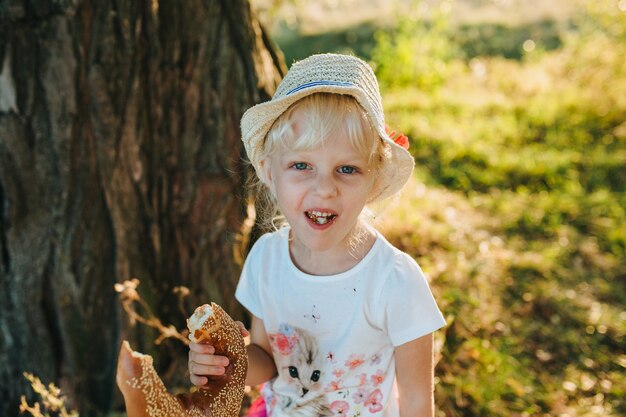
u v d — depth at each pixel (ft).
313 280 5.50
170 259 8.19
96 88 7.13
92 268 7.70
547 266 12.53
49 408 7.87
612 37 22.79
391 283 5.35
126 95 7.31
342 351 5.50
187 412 4.58
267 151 5.28
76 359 7.89
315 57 5.11
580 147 17.98
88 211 7.52
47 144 7.20
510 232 14.03
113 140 7.38
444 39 25.76
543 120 19.30
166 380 8.27
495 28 30.58
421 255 12.13
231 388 4.95
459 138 18.03
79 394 7.97
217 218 8.11
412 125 18.60
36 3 6.79
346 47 28.89
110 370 8.07
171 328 8.04
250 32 8.14
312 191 4.95
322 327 5.54
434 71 23.41
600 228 14.24
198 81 7.77
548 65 24.07
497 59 25.64
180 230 8.12
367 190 5.13
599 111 19.63
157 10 7.31
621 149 17.80
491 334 10.63
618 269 12.87
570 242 13.65
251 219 8.20
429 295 5.42
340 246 5.44
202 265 8.24
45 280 7.61
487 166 16.88
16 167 7.18
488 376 9.56
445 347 9.64
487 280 11.84
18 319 7.67
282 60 9.08
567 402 9.67
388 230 12.24
